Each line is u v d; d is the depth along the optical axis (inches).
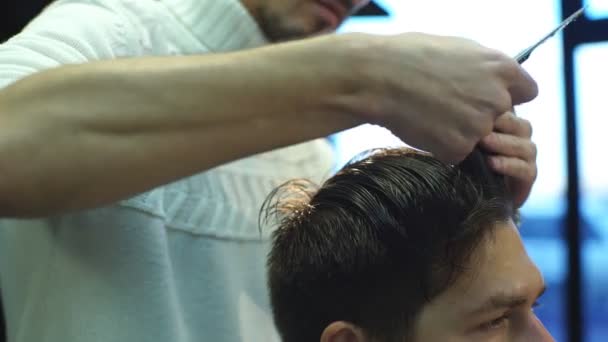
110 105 21.4
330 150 49.3
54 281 31.7
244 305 39.0
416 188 30.3
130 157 21.6
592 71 112.9
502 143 30.6
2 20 85.7
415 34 23.6
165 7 38.4
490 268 29.7
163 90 21.6
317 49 22.4
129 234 31.8
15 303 34.0
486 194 30.4
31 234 32.5
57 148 21.0
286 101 22.2
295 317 32.7
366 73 22.4
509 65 23.6
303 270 31.7
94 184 21.6
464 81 22.8
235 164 38.7
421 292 29.6
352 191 31.6
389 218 30.0
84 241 31.2
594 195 116.6
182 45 38.2
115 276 31.7
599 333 119.1
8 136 20.6
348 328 30.6
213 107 21.8
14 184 20.8
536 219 119.2
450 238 29.6
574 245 117.4
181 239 36.0
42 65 29.3
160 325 32.6
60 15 33.8
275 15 39.2
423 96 22.6
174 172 22.4
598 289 119.3
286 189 38.8
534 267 30.6
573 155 115.8
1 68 28.4
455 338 29.5
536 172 31.7
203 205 36.6
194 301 36.4
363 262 30.2
